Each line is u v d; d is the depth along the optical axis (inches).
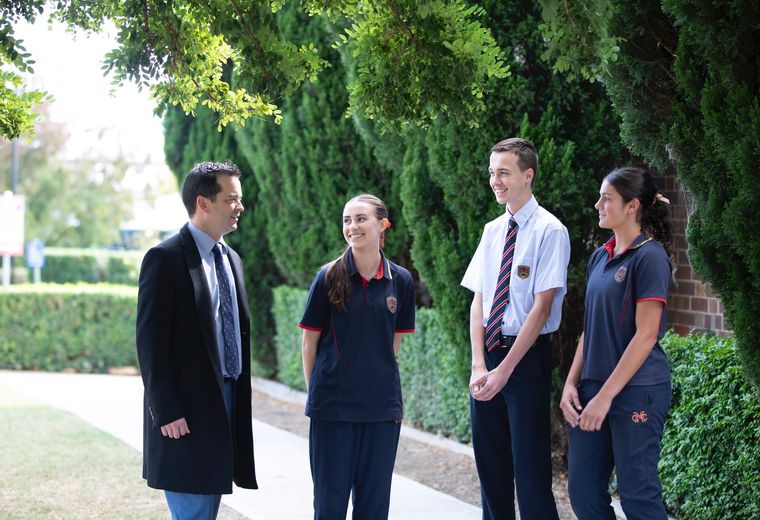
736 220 159.6
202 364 168.7
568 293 257.9
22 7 166.7
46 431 352.8
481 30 159.3
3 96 187.2
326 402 175.3
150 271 167.6
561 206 239.3
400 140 304.7
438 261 268.7
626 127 196.1
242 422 180.4
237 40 159.6
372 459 178.4
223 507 243.9
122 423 377.4
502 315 187.2
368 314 176.2
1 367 596.1
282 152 402.0
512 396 186.2
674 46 185.2
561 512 234.7
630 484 163.5
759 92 157.0
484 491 193.8
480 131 247.6
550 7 136.6
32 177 1111.6
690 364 216.7
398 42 161.2
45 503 244.7
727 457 203.0
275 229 422.3
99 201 1155.9
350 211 176.2
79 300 596.4
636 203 167.8
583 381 172.9
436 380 335.9
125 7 165.5
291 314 430.0
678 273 252.5
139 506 241.9
